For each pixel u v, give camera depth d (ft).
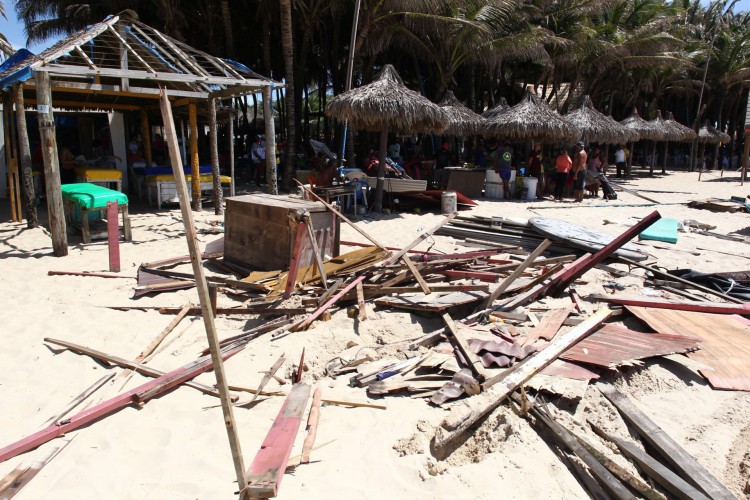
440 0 60.70
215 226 35.99
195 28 76.79
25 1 74.79
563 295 21.72
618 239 20.40
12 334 17.21
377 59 83.56
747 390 14.19
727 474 11.10
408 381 14.15
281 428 11.53
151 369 14.75
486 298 19.47
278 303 19.29
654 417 13.08
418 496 10.07
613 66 98.99
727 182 85.92
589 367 14.39
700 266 27.55
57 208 26.61
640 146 142.31
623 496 9.80
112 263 24.31
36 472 10.59
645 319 18.17
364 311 18.42
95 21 74.43
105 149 54.54
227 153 86.69
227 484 10.27
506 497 9.93
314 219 23.36
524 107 55.77
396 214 42.37
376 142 80.89
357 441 11.76
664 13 99.25
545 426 11.84
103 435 11.90
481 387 13.21
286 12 49.98
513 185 56.75
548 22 85.71
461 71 91.45
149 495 10.03
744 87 125.80
